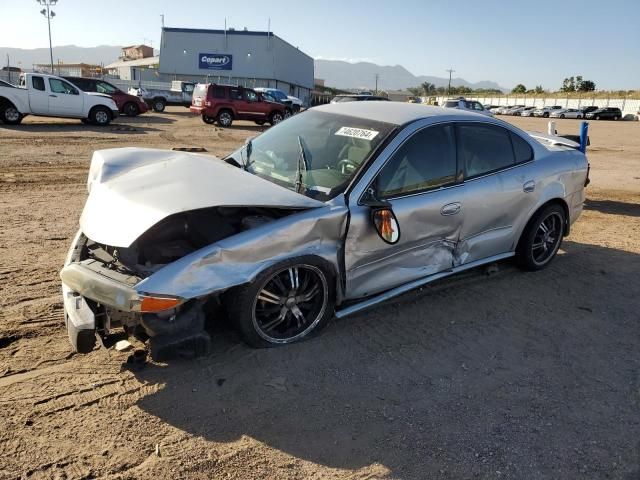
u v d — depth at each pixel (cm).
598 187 1085
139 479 252
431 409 317
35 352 347
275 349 364
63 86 1853
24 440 270
